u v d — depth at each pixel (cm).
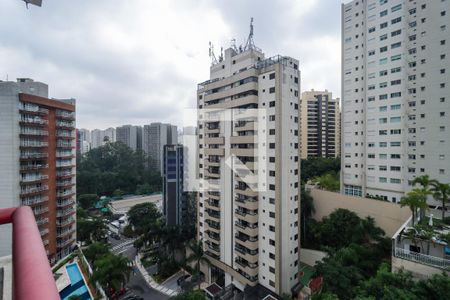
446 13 3978
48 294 145
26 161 3888
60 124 4559
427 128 4150
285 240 3166
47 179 4256
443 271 1777
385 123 4672
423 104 4191
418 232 2262
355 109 5134
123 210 8044
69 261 4172
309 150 10231
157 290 3900
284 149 3106
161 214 6569
